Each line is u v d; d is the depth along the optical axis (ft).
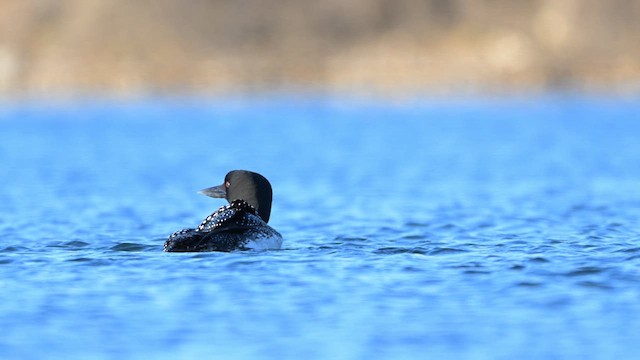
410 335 78.33
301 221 147.23
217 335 78.54
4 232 133.69
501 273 96.43
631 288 90.27
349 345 76.02
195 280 93.97
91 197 186.91
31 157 297.33
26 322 81.97
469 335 78.18
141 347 75.87
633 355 73.41
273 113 542.16
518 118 472.03
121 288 91.66
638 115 469.16
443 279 94.43
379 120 480.23
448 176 227.20
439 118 485.15
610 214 152.25
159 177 233.55
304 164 267.80
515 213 154.40
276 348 75.46
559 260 101.96
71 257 106.11
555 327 79.97
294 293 89.81
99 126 456.86
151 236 130.31
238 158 292.40
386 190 196.75
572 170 236.43
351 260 102.99
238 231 105.19
